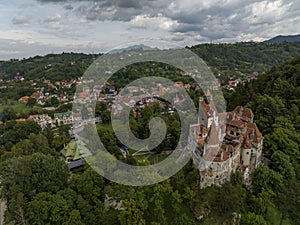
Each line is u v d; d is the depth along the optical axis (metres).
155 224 60.72
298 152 84.19
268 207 70.88
